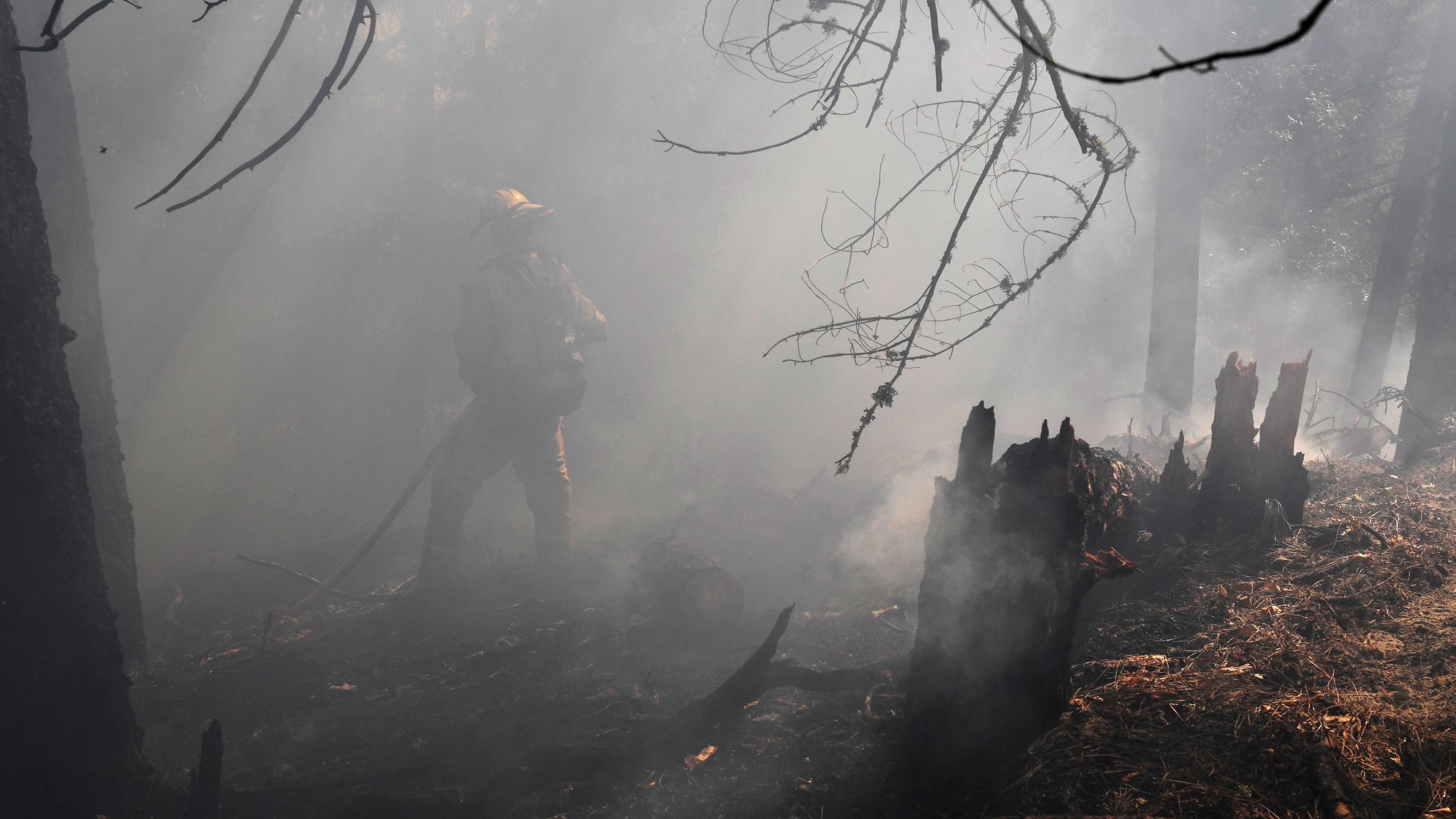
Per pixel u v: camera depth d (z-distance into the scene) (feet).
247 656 15.51
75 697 9.51
